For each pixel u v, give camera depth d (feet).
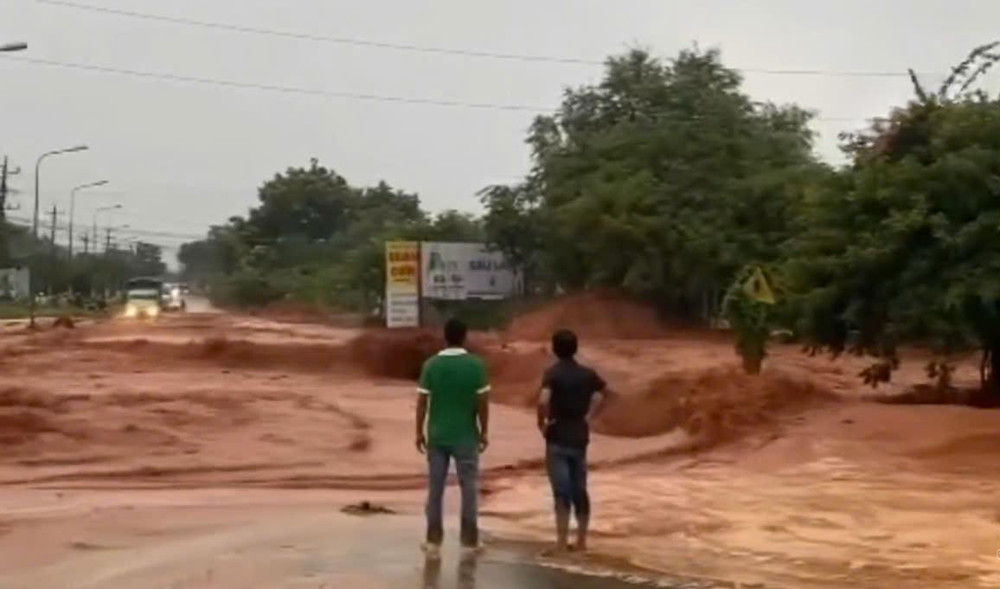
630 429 74.38
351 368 123.54
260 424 72.33
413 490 53.11
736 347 84.07
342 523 43.93
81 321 236.22
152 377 105.19
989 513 45.96
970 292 70.64
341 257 371.35
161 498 49.93
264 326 215.92
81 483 54.03
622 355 127.34
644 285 183.11
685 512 46.50
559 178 202.90
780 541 41.32
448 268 201.98
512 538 41.45
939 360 82.69
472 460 39.47
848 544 40.83
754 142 198.90
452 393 39.37
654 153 197.88
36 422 66.95
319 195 490.08
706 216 183.93
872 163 78.59
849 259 75.41
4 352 126.72
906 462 57.11
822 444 61.67
